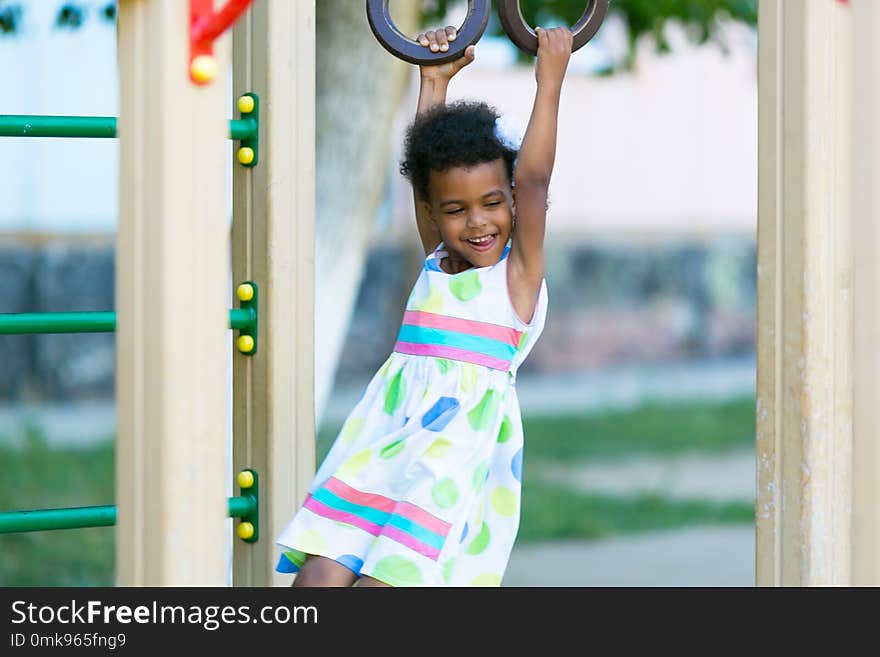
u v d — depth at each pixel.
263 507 6.76
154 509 4.42
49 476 20.84
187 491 4.41
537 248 5.68
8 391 28.03
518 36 5.78
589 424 28.55
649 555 17.64
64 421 26.11
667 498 21.56
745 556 17.61
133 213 4.50
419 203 6.04
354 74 12.34
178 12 4.39
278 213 6.75
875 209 5.28
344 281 12.51
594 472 23.75
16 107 16.58
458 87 29.36
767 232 5.71
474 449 5.54
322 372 12.36
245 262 6.89
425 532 5.32
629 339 37.50
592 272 37.53
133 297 4.51
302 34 6.82
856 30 5.31
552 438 26.94
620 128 38.56
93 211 28.56
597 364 36.88
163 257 4.38
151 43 4.42
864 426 5.35
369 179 12.55
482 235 5.68
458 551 5.50
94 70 16.02
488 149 5.61
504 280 5.71
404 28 12.28
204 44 4.43
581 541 18.64
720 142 39.44
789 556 5.65
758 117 5.74
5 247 28.02
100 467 21.59
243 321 6.79
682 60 38.41
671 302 38.28
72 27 10.57
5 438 23.72
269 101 6.74
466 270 5.85
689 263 38.59
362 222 12.58
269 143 6.74
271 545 6.73
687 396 32.16
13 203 27.95
